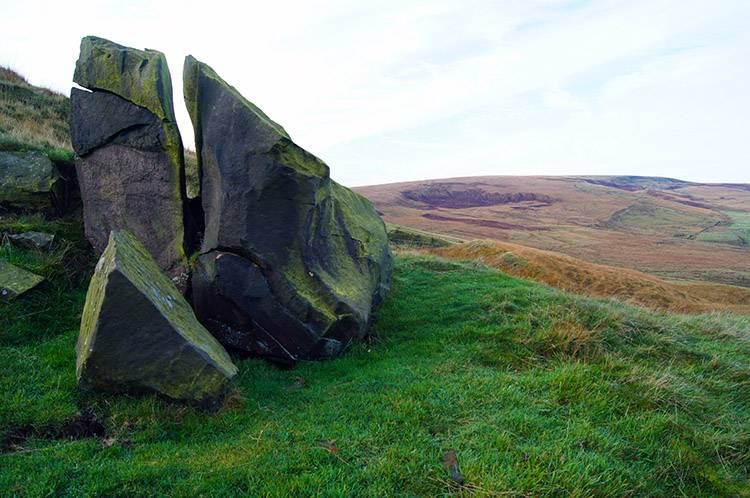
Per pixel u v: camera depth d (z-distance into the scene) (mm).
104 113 7328
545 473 3609
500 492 3336
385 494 3408
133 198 7375
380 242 9422
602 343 6703
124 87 7148
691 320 8781
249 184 6371
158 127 7035
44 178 8133
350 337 7000
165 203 7238
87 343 4617
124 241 5609
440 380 5559
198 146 7195
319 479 3531
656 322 7777
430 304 8992
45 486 3328
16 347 5410
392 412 4711
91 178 7660
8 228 7359
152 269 5738
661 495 3613
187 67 7082
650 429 4398
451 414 4719
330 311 6719
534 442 4148
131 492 3359
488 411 4762
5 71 17141
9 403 4277
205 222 7066
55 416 4273
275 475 3607
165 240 7215
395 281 10602
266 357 6871
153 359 4645
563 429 4395
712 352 6828
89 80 7348
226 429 4590
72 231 8070
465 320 7996
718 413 5059
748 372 6070
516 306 8117
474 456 3865
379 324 8219
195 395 4703
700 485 3809
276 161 6320
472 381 5496
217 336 6832
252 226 6426
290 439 4293
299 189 6570
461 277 11109
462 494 3396
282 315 6551
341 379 6051
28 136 10203
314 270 6832
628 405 4887
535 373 5809
